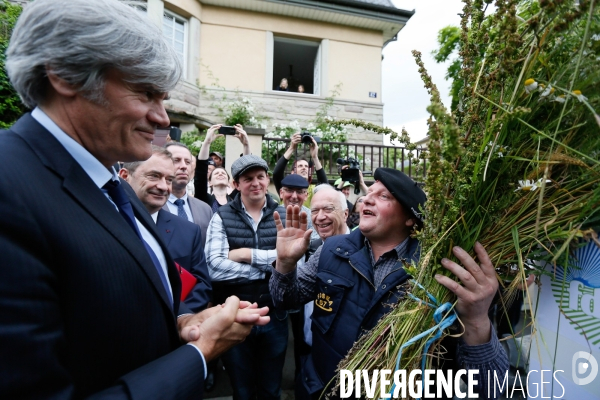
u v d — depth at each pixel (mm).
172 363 791
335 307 1407
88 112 771
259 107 8047
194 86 7570
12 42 741
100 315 704
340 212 2256
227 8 7922
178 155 2604
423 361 1009
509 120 839
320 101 8352
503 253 970
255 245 2295
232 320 927
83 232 710
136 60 754
